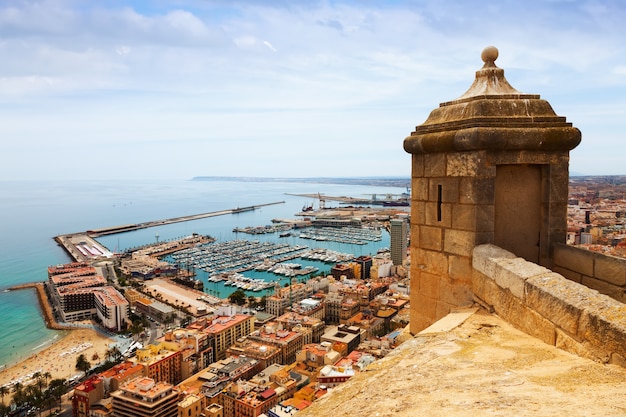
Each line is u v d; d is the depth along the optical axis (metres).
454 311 10.80
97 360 112.50
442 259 11.67
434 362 7.79
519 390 6.30
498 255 10.00
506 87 11.62
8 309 153.25
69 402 93.88
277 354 109.50
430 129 11.95
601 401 5.62
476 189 10.64
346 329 123.06
